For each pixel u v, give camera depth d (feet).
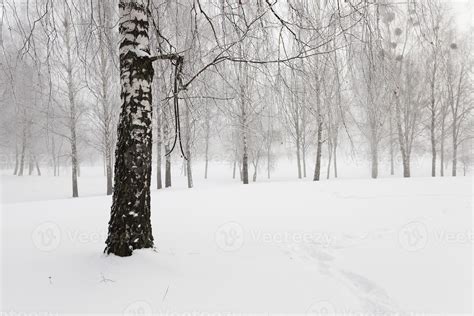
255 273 11.86
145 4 12.96
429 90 62.49
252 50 12.94
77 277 10.14
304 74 12.67
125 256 11.48
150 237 12.53
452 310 9.00
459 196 28.32
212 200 32.48
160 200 33.60
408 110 57.52
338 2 11.28
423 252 13.97
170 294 9.43
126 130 12.12
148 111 12.45
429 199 27.81
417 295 10.09
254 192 38.47
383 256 13.89
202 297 9.45
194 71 13.98
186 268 11.62
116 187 12.22
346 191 35.47
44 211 27.84
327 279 11.69
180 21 14.33
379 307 9.51
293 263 13.28
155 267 11.10
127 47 12.28
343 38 11.78
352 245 15.84
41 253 12.63
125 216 11.80
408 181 42.73
